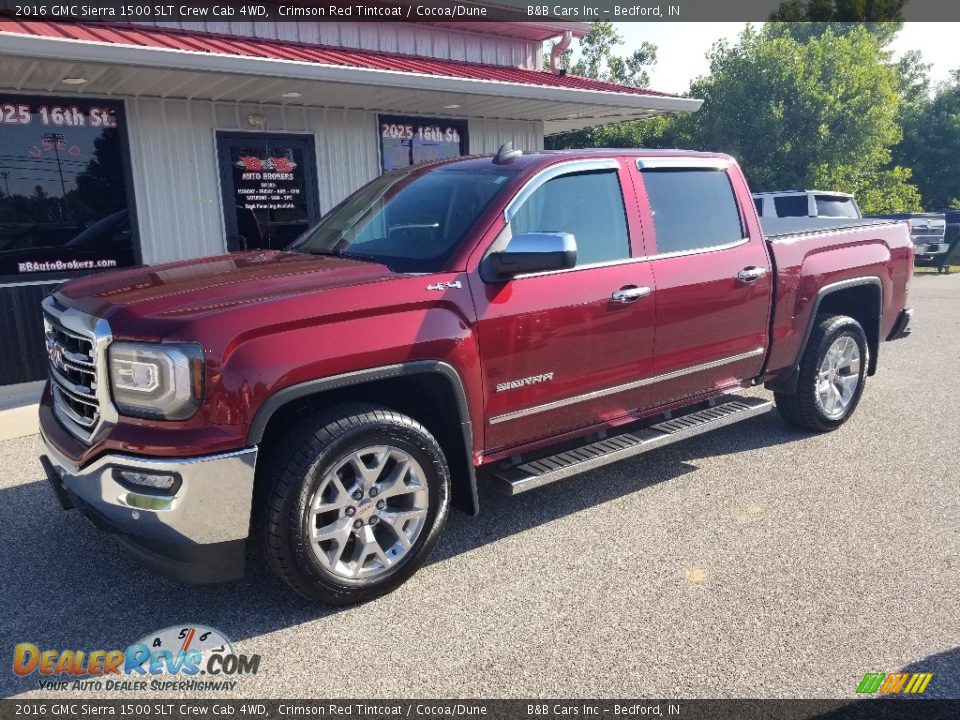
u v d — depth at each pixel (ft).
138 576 11.71
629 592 10.95
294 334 9.80
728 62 98.53
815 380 17.19
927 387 22.84
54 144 23.85
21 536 13.12
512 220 12.09
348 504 10.34
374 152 31.24
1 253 23.31
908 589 10.89
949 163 148.77
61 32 20.59
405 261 11.91
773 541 12.49
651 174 14.28
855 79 94.53
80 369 10.14
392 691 8.86
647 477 15.51
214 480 9.32
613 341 13.01
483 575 11.55
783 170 95.96
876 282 18.06
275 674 9.22
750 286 15.15
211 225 27.37
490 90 26.86
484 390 11.59
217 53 20.92
